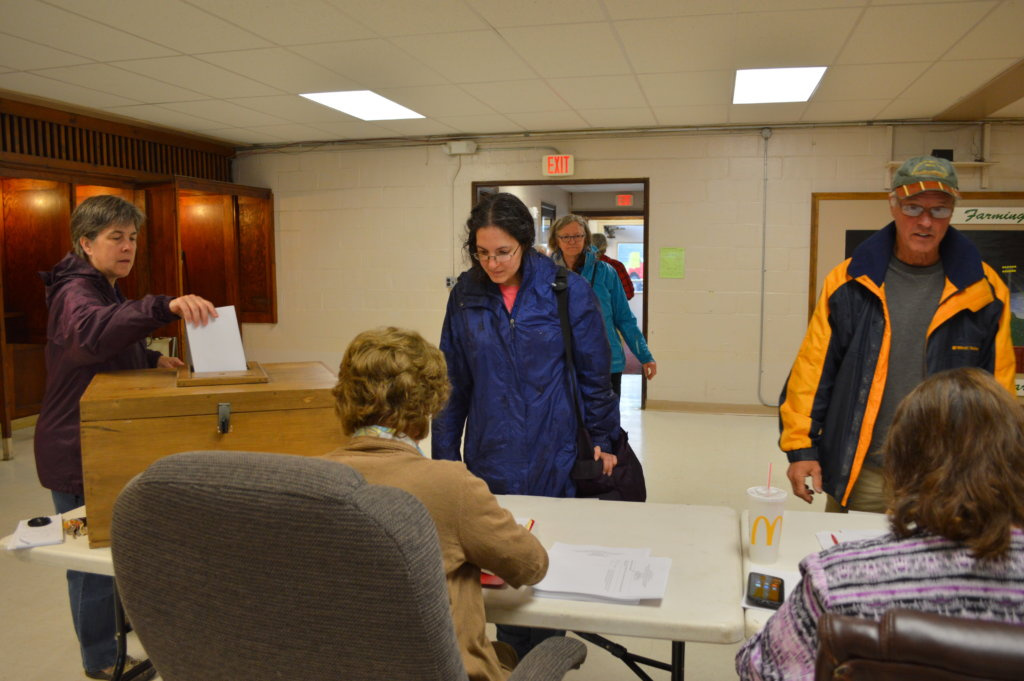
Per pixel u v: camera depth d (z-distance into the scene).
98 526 1.55
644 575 1.40
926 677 0.68
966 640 0.67
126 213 2.08
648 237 6.32
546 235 10.13
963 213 5.71
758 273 6.14
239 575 0.86
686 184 6.20
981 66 4.23
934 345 1.89
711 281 6.24
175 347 5.44
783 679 0.89
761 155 6.04
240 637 0.90
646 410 6.41
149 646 0.97
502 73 4.40
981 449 0.80
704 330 6.29
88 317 1.85
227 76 4.46
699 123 5.97
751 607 1.30
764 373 6.21
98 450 1.53
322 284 7.10
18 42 3.78
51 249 5.58
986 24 3.52
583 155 6.38
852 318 1.97
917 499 0.84
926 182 1.77
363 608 0.84
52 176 5.28
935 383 0.87
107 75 4.42
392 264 6.91
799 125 5.95
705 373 6.33
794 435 2.05
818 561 0.88
